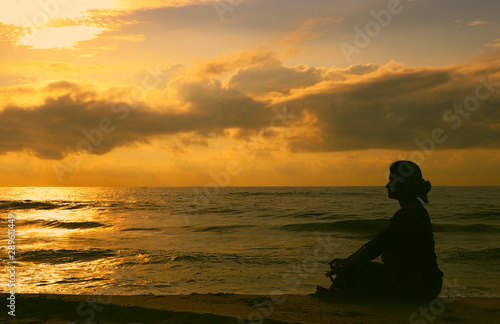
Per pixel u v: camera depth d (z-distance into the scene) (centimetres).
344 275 428
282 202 5162
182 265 949
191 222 2511
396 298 413
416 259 392
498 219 2725
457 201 5594
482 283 761
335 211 3547
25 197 6725
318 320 363
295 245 1403
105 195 8081
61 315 403
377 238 397
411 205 390
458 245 1407
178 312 386
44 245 1389
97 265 945
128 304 430
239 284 743
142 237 1703
